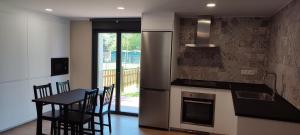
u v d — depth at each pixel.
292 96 2.81
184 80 4.70
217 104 4.01
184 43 4.82
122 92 5.50
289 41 2.98
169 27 4.20
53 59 5.11
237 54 4.55
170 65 4.24
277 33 3.68
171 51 4.21
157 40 4.28
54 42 5.11
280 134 2.32
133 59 5.28
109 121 4.15
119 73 5.31
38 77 4.71
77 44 5.61
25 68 4.38
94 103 3.65
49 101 3.34
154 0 3.23
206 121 4.12
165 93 4.30
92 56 5.51
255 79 4.50
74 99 3.49
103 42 5.48
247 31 4.47
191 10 3.93
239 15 4.35
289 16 3.02
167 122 4.33
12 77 4.11
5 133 3.97
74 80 5.71
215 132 4.07
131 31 5.10
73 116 3.59
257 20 4.41
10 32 4.00
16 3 3.78
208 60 4.72
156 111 4.38
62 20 5.32
